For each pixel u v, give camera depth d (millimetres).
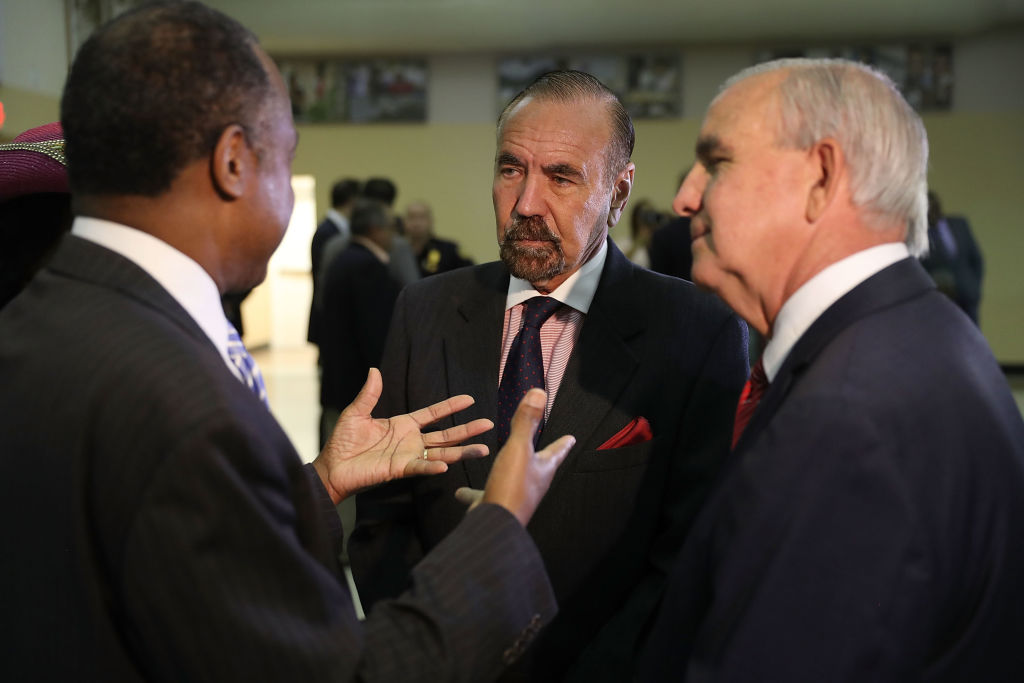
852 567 770
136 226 842
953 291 4918
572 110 1275
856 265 887
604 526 1294
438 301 1473
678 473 1325
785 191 889
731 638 790
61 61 7172
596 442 1309
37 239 1141
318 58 10406
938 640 820
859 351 834
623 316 1366
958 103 9531
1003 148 9445
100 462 747
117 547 737
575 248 1295
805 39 9695
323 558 867
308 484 873
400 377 1452
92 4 7191
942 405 808
